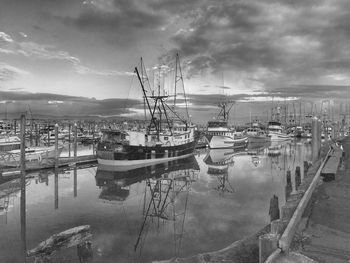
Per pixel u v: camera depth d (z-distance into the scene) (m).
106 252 16.11
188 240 17.78
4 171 39.69
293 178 39.91
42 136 104.00
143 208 26.06
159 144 59.12
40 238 18.64
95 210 25.48
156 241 17.77
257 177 41.00
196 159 64.50
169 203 27.67
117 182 39.47
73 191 33.53
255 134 124.06
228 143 90.69
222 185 35.78
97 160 54.44
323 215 12.47
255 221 21.20
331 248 9.44
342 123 126.38
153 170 49.56
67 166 51.19
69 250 15.38
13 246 17.19
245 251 12.15
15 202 28.16
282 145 108.56
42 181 39.47
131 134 56.09
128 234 19.22
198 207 25.69
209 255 12.05
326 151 32.62
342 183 18.39
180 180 40.59
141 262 14.85
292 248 9.46
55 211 25.08
